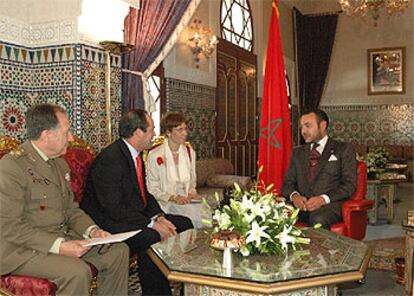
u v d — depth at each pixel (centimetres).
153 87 683
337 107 1420
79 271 257
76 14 426
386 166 863
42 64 439
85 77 437
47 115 280
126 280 305
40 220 279
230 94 948
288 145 490
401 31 1345
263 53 1117
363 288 401
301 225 401
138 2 495
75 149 371
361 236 405
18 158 275
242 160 1009
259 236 254
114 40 463
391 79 1362
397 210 848
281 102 486
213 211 299
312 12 1388
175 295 371
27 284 256
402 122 1353
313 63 1391
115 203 338
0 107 404
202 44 807
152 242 338
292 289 220
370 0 845
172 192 447
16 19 423
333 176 418
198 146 818
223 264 247
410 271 354
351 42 1398
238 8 990
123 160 353
